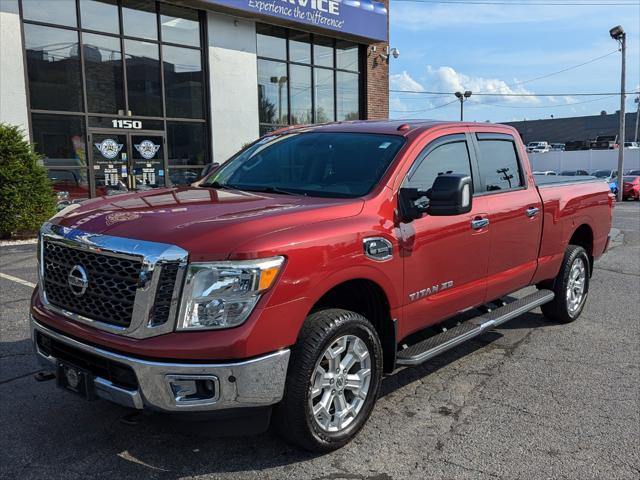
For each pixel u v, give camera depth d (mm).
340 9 16734
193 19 14336
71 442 3521
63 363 3236
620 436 3682
